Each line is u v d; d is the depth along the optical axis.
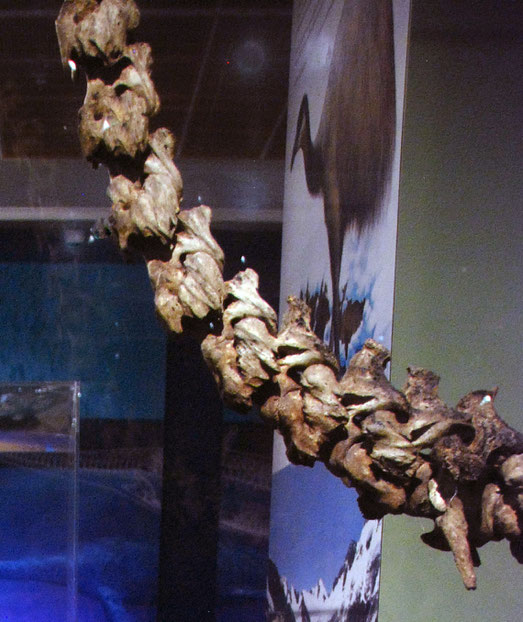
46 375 1.70
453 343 0.98
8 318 1.70
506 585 0.96
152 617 1.83
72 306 1.70
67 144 1.60
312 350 0.66
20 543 1.52
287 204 1.68
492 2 0.95
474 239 0.97
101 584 1.81
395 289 0.99
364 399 0.64
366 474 0.63
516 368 0.95
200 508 1.82
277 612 1.76
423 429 0.62
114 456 1.77
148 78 0.72
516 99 0.95
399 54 1.00
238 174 1.69
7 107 1.59
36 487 1.52
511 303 0.96
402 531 1.05
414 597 1.04
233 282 0.69
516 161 0.96
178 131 1.65
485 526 0.62
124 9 0.72
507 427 0.63
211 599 1.86
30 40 1.55
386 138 1.03
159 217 0.69
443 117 0.97
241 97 1.65
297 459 0.65
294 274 1.61
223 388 0.67
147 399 1.75
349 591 1.20
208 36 1.60
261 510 1.83
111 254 1.69
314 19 1.47
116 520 1.80
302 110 1.54
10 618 1.52
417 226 0.99
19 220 1.64
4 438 1.48
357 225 1.17
